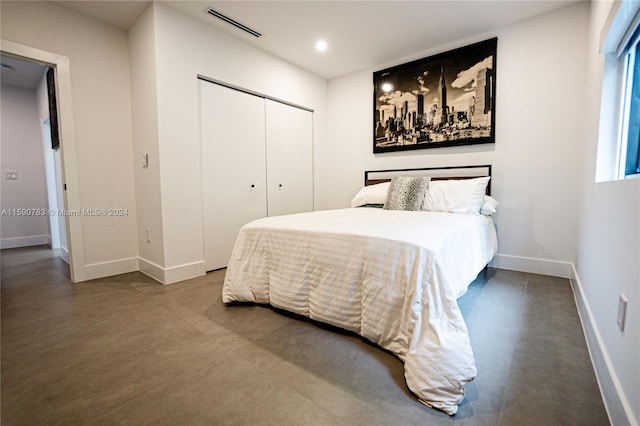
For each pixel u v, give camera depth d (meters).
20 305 2.03
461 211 2.48
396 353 1.35
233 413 1.04
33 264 3.21
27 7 2.23
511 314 1.84
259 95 3.22
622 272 1.05
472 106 2.90
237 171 3.05
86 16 2.52
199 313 1.89
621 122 1.57
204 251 2.79
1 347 1.48
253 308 1.97
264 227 1.96
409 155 3.39
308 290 1.74
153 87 2.42
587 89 2.21
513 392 1.13
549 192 2.59
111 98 2.70
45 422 1.00
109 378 1.24
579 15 2.38
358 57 3.36
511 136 2.73
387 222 1.93
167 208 2.48
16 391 1.16
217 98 2.84
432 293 1.25
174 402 1.09
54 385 1.19
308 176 3.87
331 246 1.64
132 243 2.88
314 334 1.61
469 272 1.77
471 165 2.97
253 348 1.47
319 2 2.35
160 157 2.42
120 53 2.73
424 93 3.20
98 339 1.56
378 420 1.00
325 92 4.04
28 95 4.30
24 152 4.29
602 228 1.41
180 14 2.48
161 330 1.66
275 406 1.07
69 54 2.45
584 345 1.48
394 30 2.77
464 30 2.77
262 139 3.29
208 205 2.81
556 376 1.23
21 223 4.31
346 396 1.12
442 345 1.13
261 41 2.99
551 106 2.54
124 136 2.79
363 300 1.50
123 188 2.80
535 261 2.68
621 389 0.95
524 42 2.62
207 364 1.33
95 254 2.66
